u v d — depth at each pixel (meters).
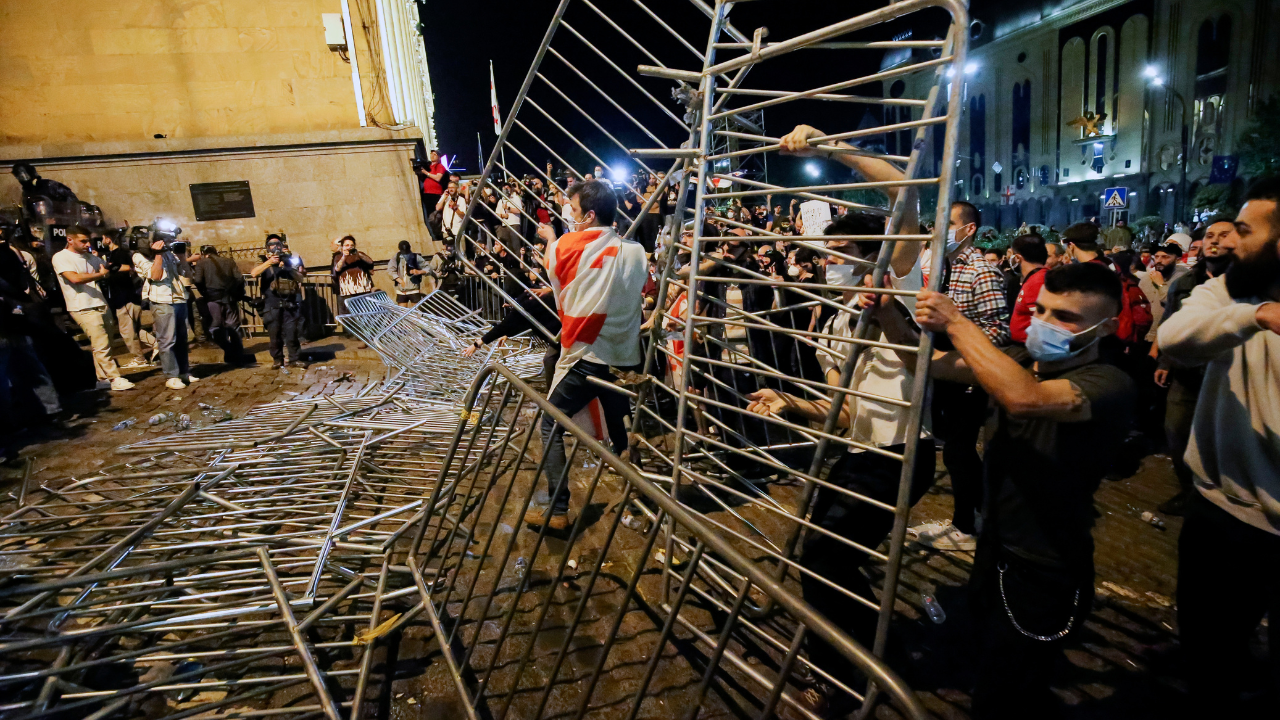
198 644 2.82
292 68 10.97
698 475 2.84
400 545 3.65
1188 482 3.09
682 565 3.38
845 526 2.33
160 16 10.34
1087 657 2.75
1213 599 2.20
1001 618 1.99
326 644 2.66
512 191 8.73
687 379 2.80
